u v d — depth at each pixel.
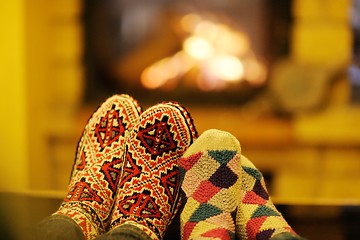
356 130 1.79
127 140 1.22
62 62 1.87
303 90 1.82
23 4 1.75
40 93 1.82
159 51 1.89
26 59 1.78
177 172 1.19
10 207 0.96
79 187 1.18
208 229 1.08
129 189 1.17
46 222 1.02
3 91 1.78
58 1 1.85
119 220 1.13
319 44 1.83
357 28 1.84
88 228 1.10
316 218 1.26
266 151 1.79
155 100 1.88
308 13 1.83
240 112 1.84
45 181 1.83
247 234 1.11
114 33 1.89
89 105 1.87
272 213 1.13
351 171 1.80
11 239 0.93
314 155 1.80
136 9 1.89
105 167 1.21
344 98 1.83
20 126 1.79
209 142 1.16
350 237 1.17
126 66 1.89
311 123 1.80
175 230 1.18
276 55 1.86
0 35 1.76
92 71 1.88
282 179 1.80
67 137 1.82
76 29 1.86
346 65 1.83
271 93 1.85
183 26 1.88
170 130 1.20
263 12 1.86
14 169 1.79
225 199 1.12
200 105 1.87
